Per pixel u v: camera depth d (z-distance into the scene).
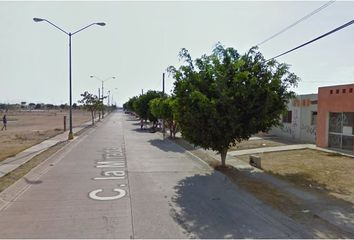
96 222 6.25
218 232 5.80
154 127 34.22
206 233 5.75
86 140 22.91
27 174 10.75
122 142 21.77
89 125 42.72
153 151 17.17
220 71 11.19
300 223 6.25
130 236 5.57
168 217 6.59
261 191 8.75
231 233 5.76
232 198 8.07
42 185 9.27
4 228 5.92
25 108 155.38
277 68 11.21
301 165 12.83
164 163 13.34
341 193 8.59
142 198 8.00
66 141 21.95
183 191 8.74
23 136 25.86
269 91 10.63
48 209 7.04
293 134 24.00
